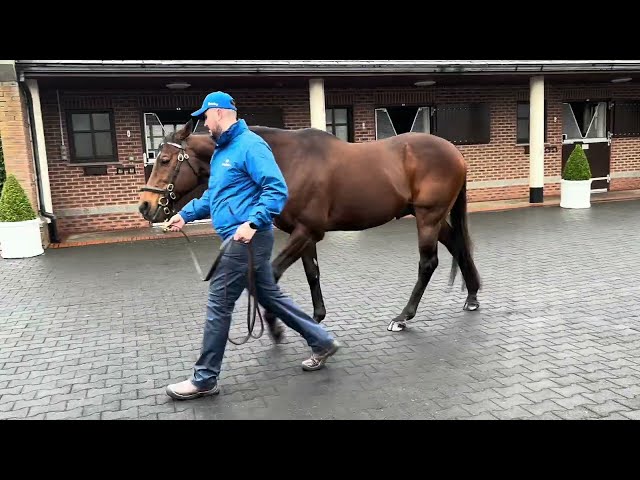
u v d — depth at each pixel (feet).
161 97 37.93
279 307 12.66
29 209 29.27
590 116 49.11
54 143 36.22
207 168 13.85
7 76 29.58
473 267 17.63
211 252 29.27
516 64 38.47
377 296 19.86
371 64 35.24
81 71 30.40
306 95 41.16
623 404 10.96
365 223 15.34
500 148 46.44
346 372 13.19
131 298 20.54
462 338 15.21
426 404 11.32
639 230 31.04
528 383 12.12
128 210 38.22
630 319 16.24
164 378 13.14
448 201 16.31
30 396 12.25
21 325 17.49
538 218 36.70
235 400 11.87
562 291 19.53
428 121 44.73
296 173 14.07
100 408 11.61
